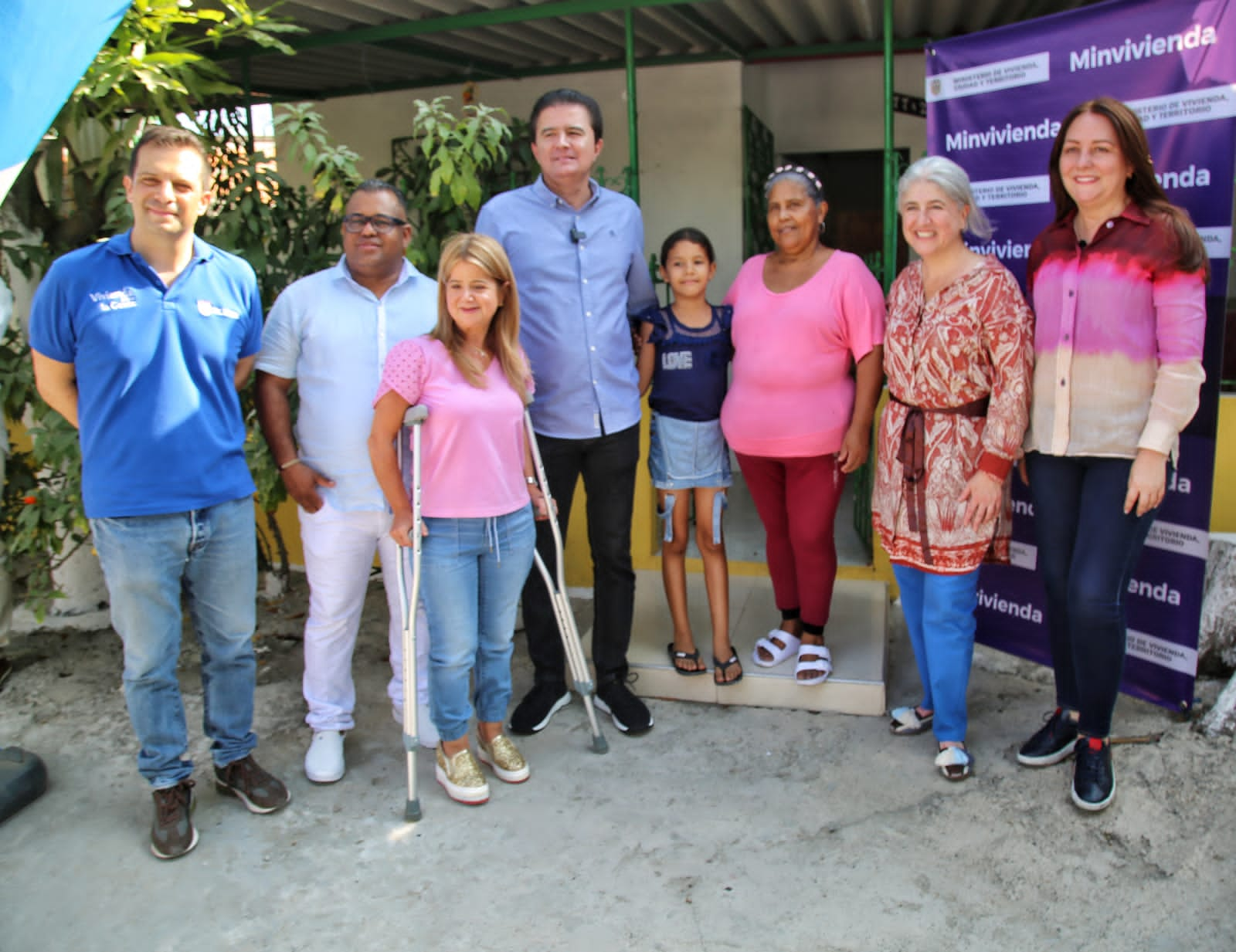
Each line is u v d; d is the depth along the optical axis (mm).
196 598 3006
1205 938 2477
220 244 4285
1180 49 3057
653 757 3432
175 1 3820
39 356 2758
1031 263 3119
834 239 7348
